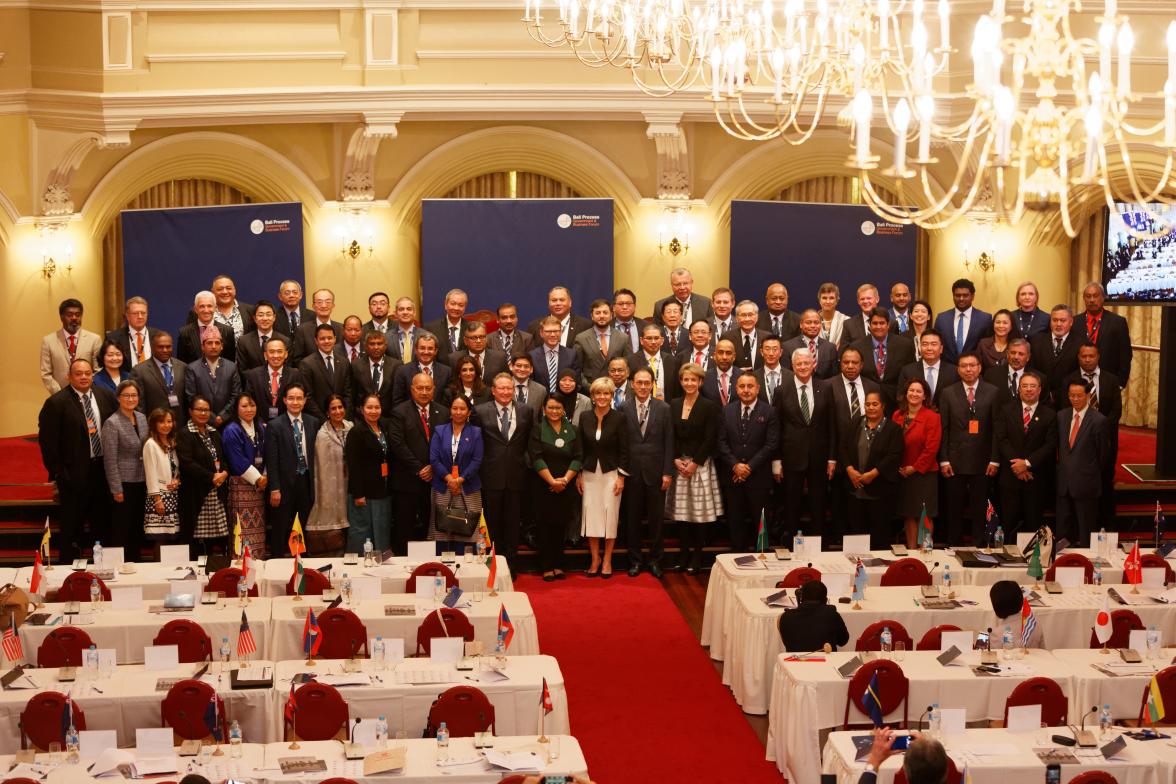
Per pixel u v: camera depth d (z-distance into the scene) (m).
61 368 14.01
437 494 13.05
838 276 16.98
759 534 11.98
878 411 12.91
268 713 8.97
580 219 17.00
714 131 17.19
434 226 16.86
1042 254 16.47
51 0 15.34
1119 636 10.00
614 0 11.21
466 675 9.26
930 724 8.35
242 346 13.54
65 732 8.50
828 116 16.20
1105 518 14.08
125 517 12.75
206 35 15.55
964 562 11.73
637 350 14.19
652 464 13.45
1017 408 13.19
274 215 16.62
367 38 15.95
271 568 11.80
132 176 16.23
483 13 16.08
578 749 8.23
